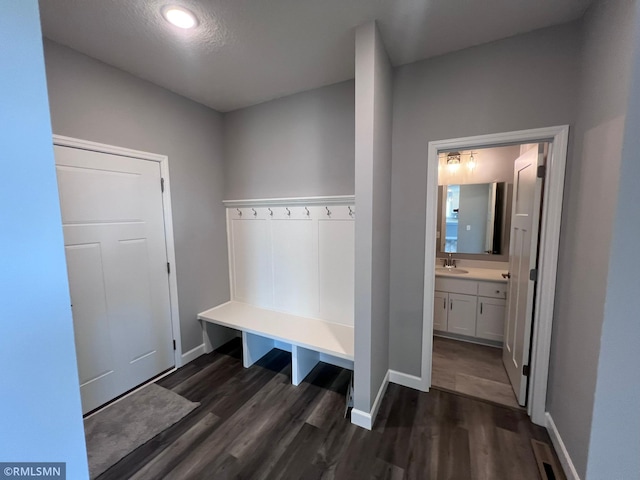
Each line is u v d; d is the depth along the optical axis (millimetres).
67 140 1829
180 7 1470
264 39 1755
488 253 3281
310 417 1972
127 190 2182
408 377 2260
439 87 1943
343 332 2404
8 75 503
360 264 1751
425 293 2123
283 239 2787
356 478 1512
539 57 1660
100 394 2068
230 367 2639
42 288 564
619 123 1135
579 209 1501
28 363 552
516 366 2164
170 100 2469
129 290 2227
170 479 1517
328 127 2453
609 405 1101
